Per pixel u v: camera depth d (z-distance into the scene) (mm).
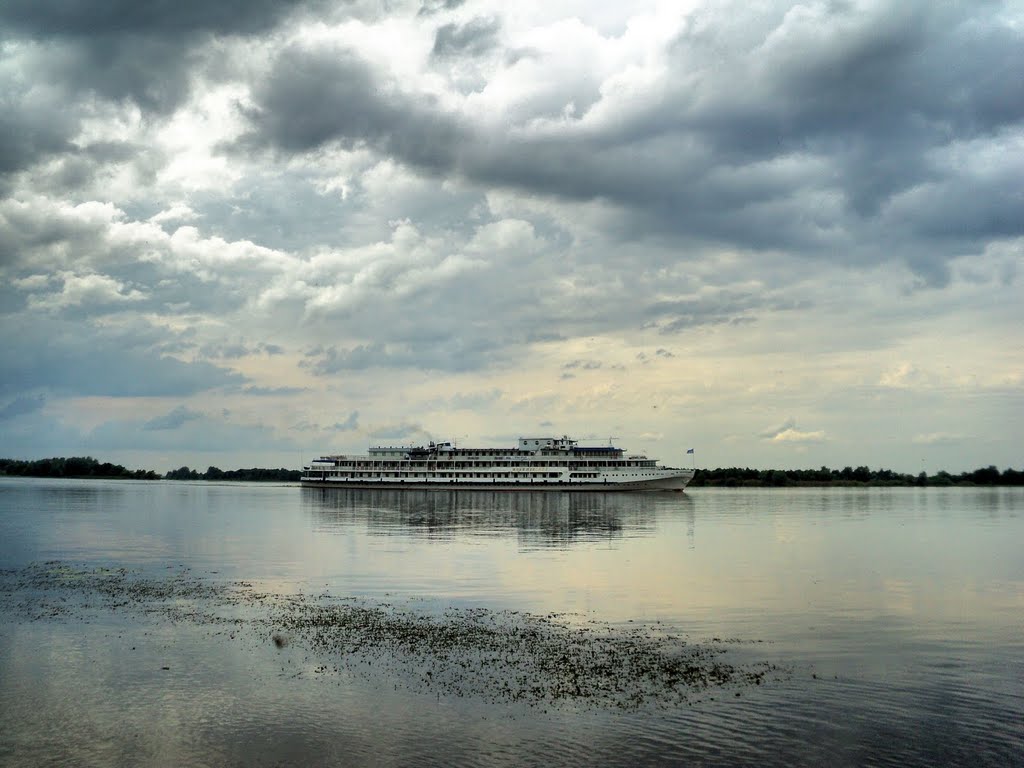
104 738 33812
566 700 38281
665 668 43531
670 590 68188
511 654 46250
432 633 51250
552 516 159750
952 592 68188
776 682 41250
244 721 35594
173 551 94938
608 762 31469
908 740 33781
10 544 101250
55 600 61906
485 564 84188
